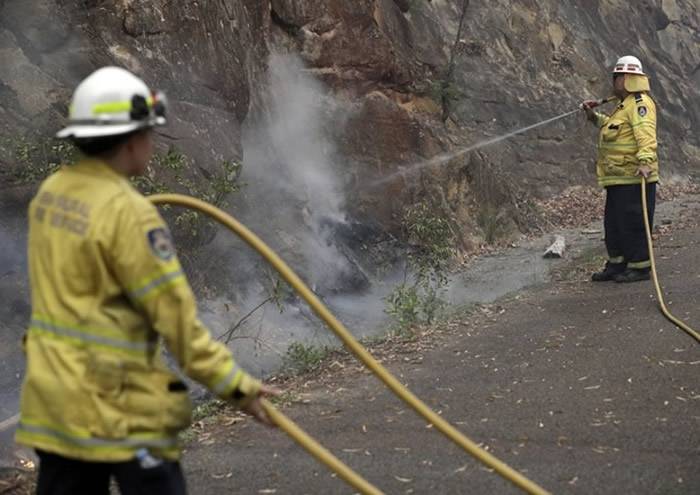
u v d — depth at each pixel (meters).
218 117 11.85
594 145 21.66
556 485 5.32
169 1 11.84
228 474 5.72
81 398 3.31
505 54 21.41
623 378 7.33
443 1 20.72
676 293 10.33
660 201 21.86
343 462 5.82
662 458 5.65
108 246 3.34
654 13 29.61
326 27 15.34
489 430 6.32
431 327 9.62
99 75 3.53
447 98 17.58
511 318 9.79
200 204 4.11
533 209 18.25
